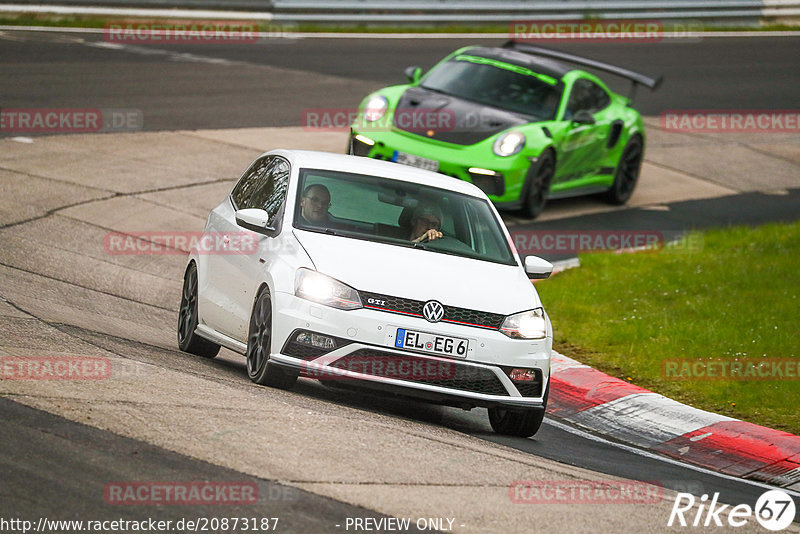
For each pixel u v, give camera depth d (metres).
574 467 24.12
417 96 54.44
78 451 18.98
